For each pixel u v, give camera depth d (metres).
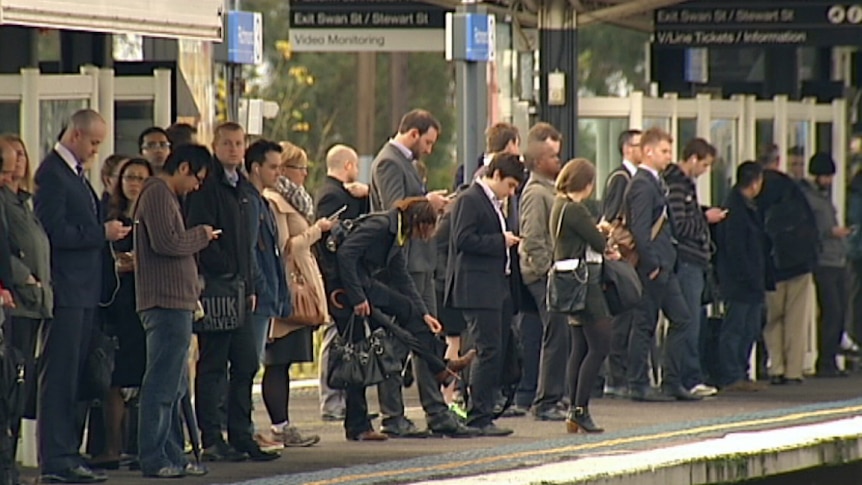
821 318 77.19
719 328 69.56
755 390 69.88
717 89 78.19
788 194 73.56
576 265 54.31
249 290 47.53
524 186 60.47
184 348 44.69
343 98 171.12
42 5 40.69
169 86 51.28
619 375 65.62
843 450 53.09
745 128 73.94
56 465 44.09
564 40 69.62
